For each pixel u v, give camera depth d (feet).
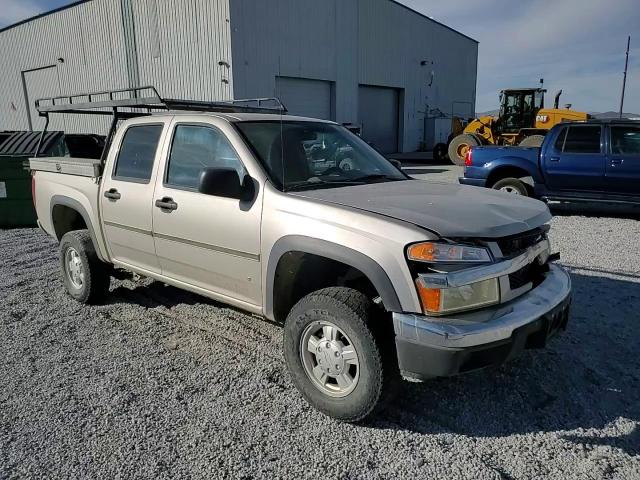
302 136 13.39
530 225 10.36
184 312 16.43
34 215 32.30
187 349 13.79
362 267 9.65
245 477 8.87
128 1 76.48
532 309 9.84
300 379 10.93
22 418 10.62
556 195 31.91
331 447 9.66
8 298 18.08
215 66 67.21
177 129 13.70
